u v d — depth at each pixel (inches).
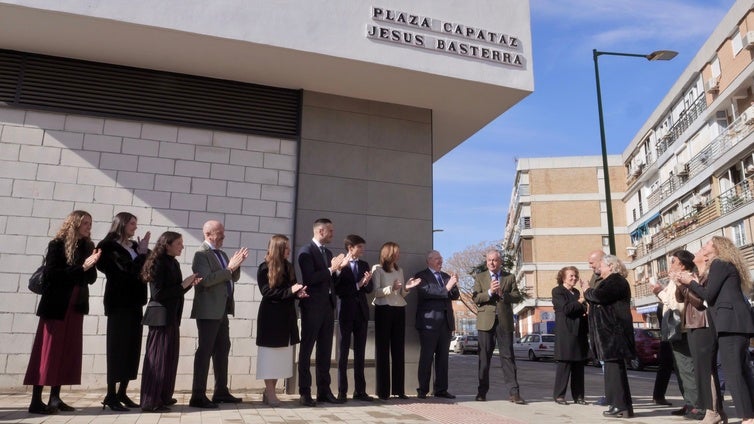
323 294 237.9
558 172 1847.9
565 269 277.9
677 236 1170.6
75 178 277.3
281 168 311.9
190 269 285.9
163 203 288.2
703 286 201.8
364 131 330.3
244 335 289.0
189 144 298.2
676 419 227.1
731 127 933.8
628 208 1644.9
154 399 201.2
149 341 205.3
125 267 206.7
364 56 284.0
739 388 179.6
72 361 197.9
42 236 267.3
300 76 305.1
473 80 305.7
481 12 317.1
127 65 295.9
